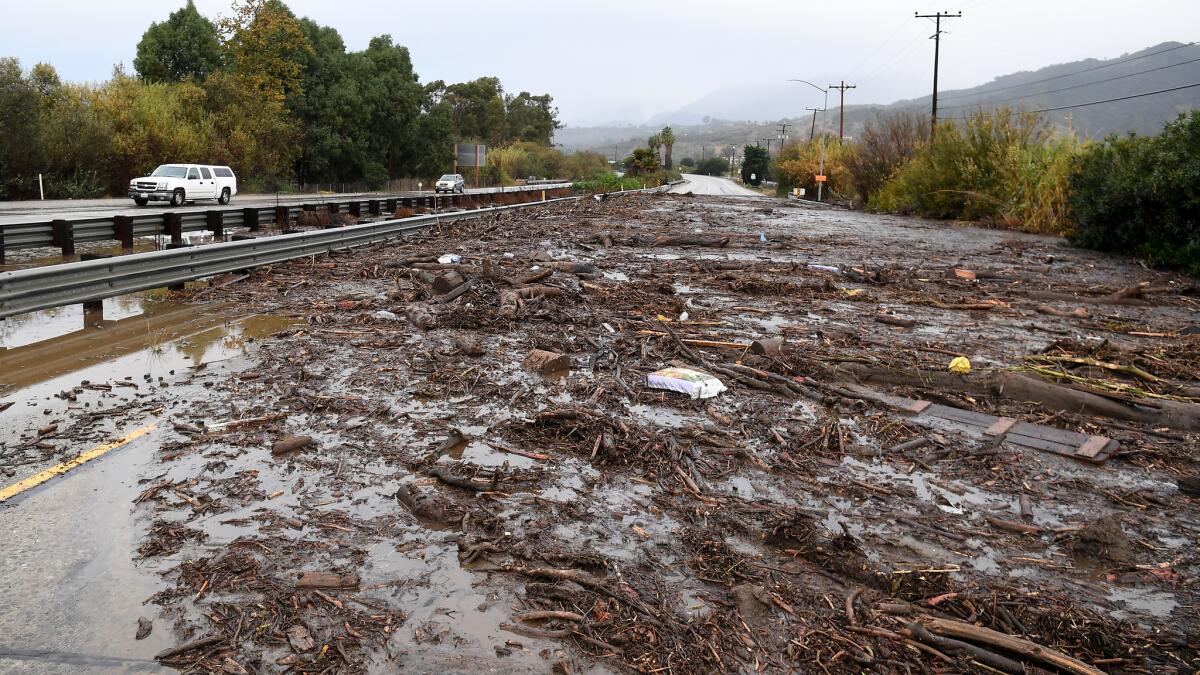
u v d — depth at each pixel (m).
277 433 5.38
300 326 8.77
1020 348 8.82
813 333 9.20
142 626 3.17
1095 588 3.74
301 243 13.62
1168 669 3.13
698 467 5.02
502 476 4.75
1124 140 22.45
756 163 130.75
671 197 47.06
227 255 11.49
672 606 3.45
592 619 3.34
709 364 7.41
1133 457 5.54
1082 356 8.25
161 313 9.41
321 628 3.21
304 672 2.94
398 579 3.59
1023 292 13.11
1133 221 19.36
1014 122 34.19
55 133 34.72
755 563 3.85
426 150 72.25
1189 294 13.84
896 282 13.80
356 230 15.61
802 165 70.56
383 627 3.23
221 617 3.26
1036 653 3.14
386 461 4.95
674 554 3.91
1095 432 6.07
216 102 47.62
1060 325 10.45
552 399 6.34
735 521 4.28
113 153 37.91
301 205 20.92
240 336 8.27
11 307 7.59
